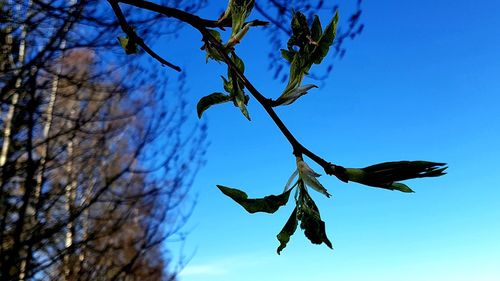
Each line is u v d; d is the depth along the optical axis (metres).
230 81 0.76
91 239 5.54
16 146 5.08
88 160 6.20
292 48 0.66
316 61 0.65
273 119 0.66
